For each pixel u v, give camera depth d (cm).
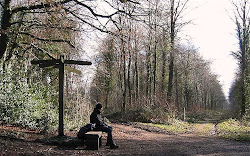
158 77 3931
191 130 1861
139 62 3709
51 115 1052
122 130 1537
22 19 1116
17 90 1015
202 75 5784
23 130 941
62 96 874
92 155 719
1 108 955
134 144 1002
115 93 3559
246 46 2941
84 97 1447
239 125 2117
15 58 1167
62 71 877
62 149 756
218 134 1578
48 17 1054
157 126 1956
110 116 2759
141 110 2481
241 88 3006
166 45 2431
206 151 887
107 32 1070
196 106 4553
